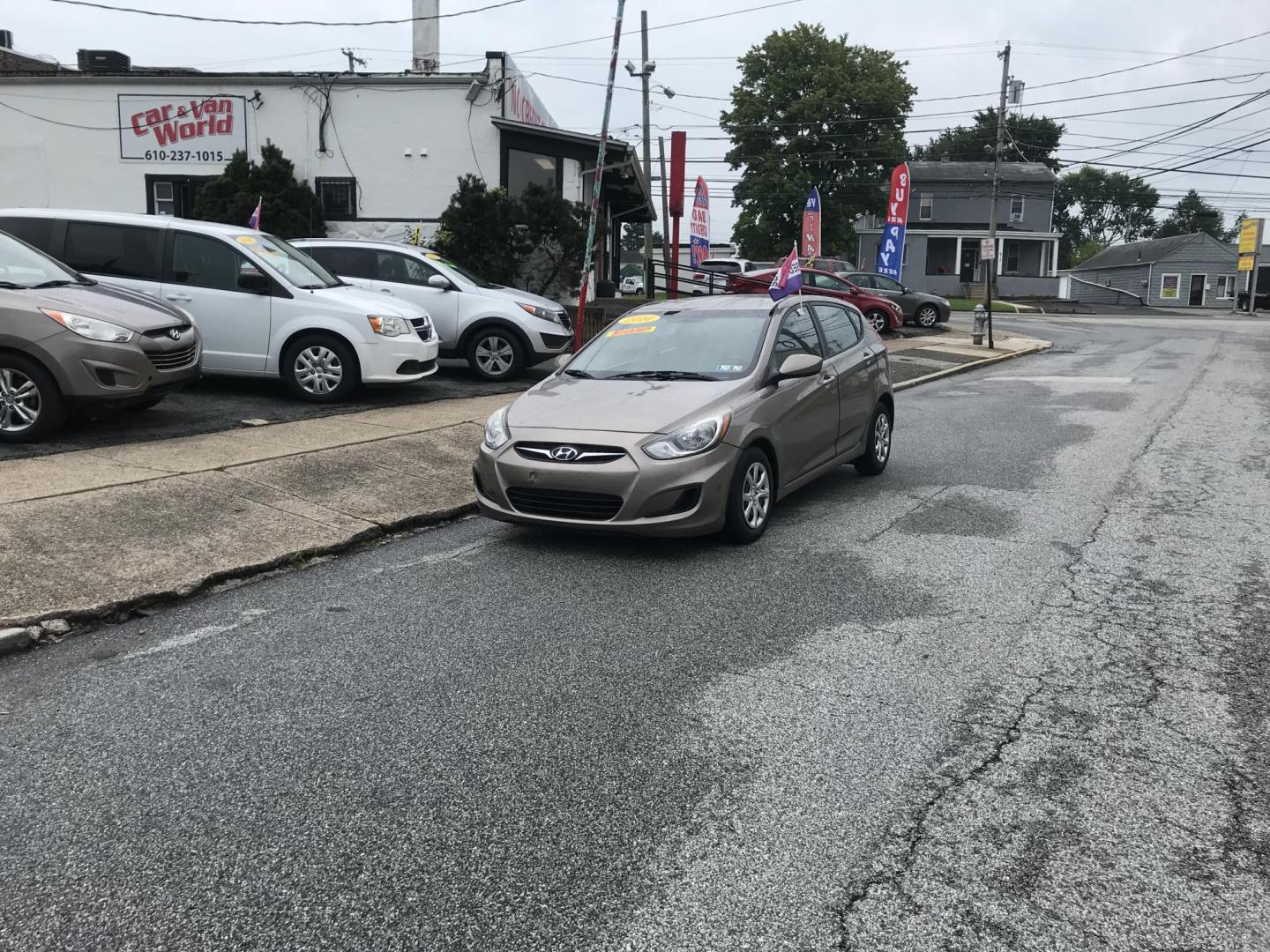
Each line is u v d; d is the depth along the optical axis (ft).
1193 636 16.10
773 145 181.47
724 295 26.86
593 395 21.86
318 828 10.46
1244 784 11.37
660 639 15.96
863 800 10.98
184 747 12.27
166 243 35.19
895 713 13.21
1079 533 22.57
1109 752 12.12
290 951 8.59
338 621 16.83
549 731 12.71
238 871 9.71
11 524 19.56
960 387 53.78
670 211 88.99
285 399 35.96
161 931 8.85
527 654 15.33
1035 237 180.04
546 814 10.71
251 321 35.12
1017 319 123.24
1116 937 8.73
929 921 8.93
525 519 20.54
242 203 58.39
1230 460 31.40
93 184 64.59
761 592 18.31
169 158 64.18
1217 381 55.06
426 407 35.88
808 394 23.86
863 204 178.60
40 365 25.99
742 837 10.26
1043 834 10.33
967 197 194.90
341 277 43.52
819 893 9.32
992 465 30.91
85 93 63.67
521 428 20.92
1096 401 46.70
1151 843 10.17
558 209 56.54
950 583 18.92
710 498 20.04
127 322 26.89
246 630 16.43
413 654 15.34
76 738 12.55
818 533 22.52
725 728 12.78
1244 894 9.32
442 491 25.59
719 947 8.60
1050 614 17.13
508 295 43.65
